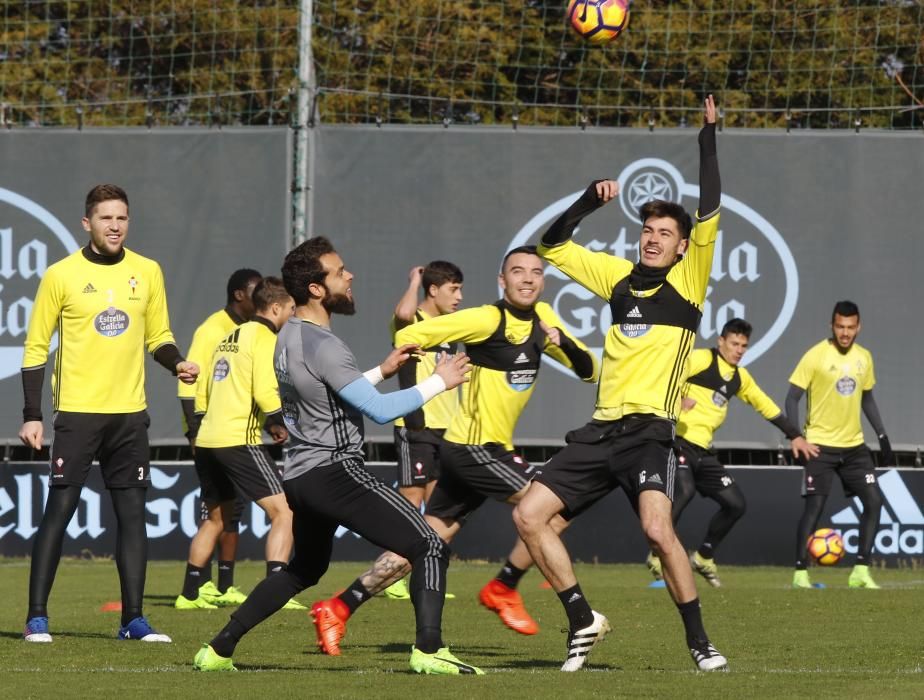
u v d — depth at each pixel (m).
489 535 50.00
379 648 25.92
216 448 33.34
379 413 20.42
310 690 18.92
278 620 31.22
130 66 63.75
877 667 22.72
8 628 28.75
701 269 22.67
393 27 64.12
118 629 28.62
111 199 26.56
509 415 29.08
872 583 43.03
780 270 50.56
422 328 28.11
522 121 65.25
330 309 21.27
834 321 45.22
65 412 26.45
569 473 22.70
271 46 67.44
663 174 50.75
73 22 70.44
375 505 20.83
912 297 50.44
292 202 50.53
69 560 49.72
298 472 20.92
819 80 64.62
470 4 65.44
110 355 26.61
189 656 23.70
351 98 64.56
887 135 50.59
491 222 50.59
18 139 51.44
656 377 22.58
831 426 44.62
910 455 51.81
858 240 50.56
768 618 31.91
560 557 22.44
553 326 29.48
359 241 50.59
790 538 49.81
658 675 20.86
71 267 26.62
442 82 63.38
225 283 50.66
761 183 50.62
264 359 33.06
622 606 34.75
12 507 49.84
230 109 67.56
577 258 23.62
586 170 50.78
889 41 63.59
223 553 36.28
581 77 61.25
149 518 49.91
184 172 50.94
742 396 44.25
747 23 64.56
